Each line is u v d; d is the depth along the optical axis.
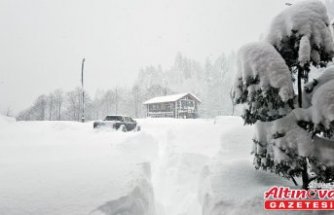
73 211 3.48
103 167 5.43
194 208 5.84
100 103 79.19
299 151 3.20
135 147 8.94
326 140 3.34
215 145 9.12
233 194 3.87
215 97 67.50
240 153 6.09
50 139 12.84
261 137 3.70
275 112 3.62
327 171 3.20
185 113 52.81
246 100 3.77
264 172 4.65
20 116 71.69
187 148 9.03
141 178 4.96
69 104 68.12
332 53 3.46
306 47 3.34
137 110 73.44
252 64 3.50
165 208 6.63
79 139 11.72
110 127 16.86
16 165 5.63
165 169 8.38
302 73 3.75
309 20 3.44
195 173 7.77
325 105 3.09
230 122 11.79
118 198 3.88
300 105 3.71
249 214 3.34
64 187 4.18
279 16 3.86
